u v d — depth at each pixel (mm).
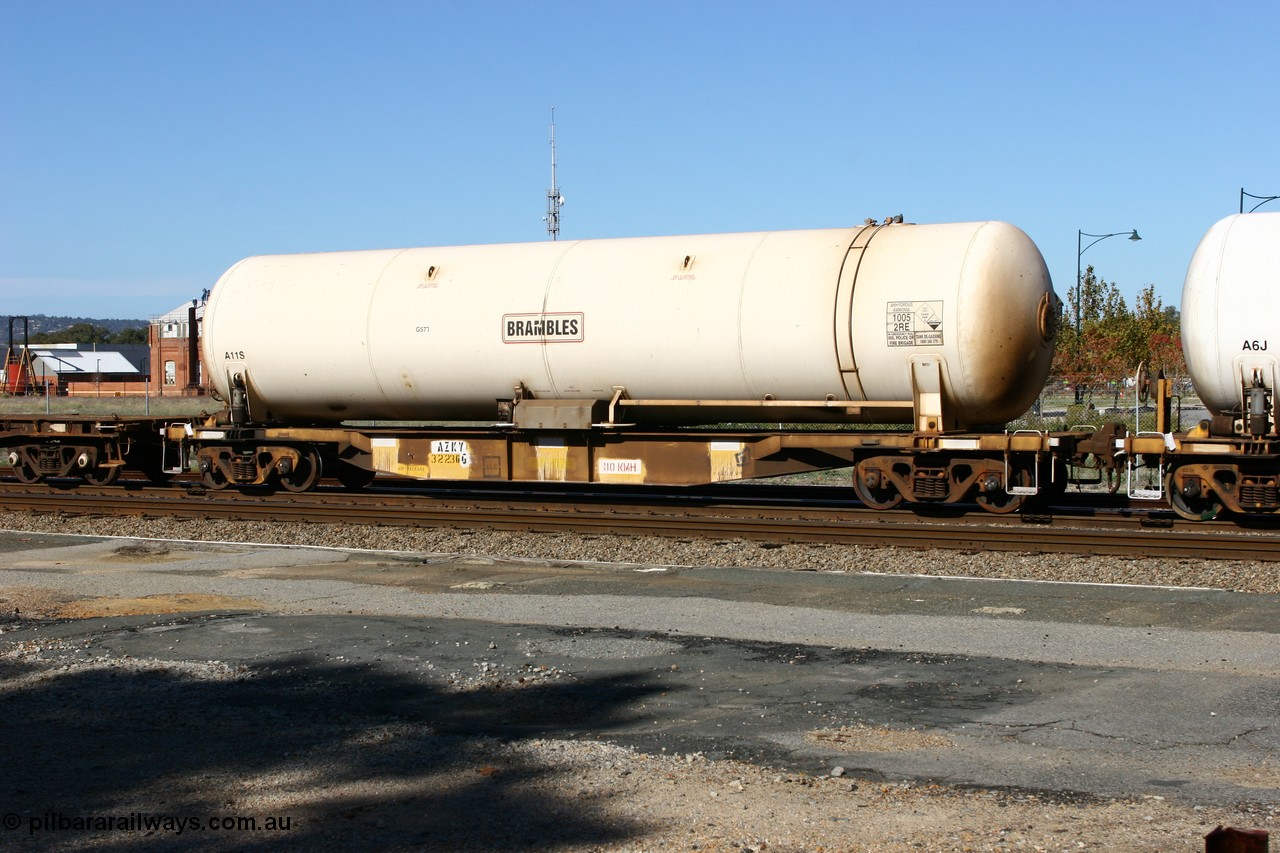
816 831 5523
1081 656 8797
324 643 9570
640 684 8336
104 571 13289
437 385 17688
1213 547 12789
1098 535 13320
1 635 10047
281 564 13719
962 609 10570
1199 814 5641
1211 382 14461
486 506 17406
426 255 18234
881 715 7453
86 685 8406
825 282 15391
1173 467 14719
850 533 14344
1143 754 6586
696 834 5527
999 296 14719
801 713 7543
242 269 19297
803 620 10266
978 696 7820
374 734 7195
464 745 6930
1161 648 8953
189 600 11555
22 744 7098
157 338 73312
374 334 17781
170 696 8102
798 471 16266
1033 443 14688
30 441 21578
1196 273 14562
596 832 5574
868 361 15188
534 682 8398
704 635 9789
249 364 18703
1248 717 7195
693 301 15961
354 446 18641
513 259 17531
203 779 6426
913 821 5629
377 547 15094
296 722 7484
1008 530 13648
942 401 15164
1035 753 6641
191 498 18953
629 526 15430
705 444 16625
